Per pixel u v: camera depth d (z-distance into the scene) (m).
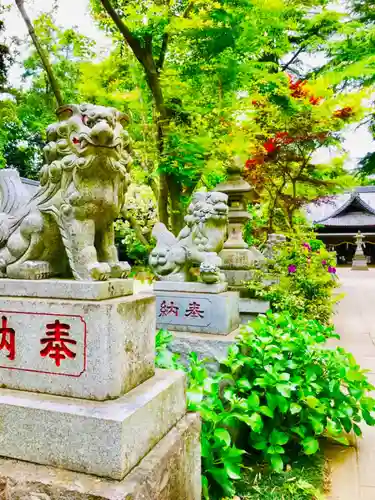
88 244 2.09
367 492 2.92
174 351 4.11
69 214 2.08
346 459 3.39
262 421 3.09
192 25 6.75
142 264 10.75
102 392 1.83
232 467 2.59
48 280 2.07
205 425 2.71
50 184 2.17
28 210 2.26
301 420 3.27
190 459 2.22
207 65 7.42
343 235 25.50
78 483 1.62
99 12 7.79
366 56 9.36
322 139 8.23
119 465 1.63
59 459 1.74
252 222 9.13
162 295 4.51
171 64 7.93
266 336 3.58
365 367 5.44
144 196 10.51
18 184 2.59
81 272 2.05
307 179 9.00
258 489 2.84
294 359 3.52
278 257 6.77
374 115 12.61
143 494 1.64
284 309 5.88
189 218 4.62
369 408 3.39
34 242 2.17
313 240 9.21
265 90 8.23
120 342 1.90
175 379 2.22
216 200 4.47
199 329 4.35
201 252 4.49
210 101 7.90
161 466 1.81
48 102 8.91
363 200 27.77
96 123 1.98
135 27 6.98
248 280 5.62
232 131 7.73
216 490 2.77
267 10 7.09
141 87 8.12
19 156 12.30
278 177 9.22
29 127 9.88
